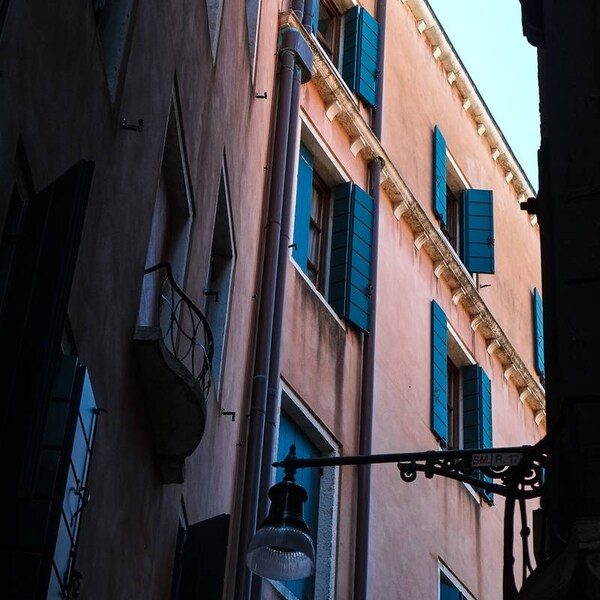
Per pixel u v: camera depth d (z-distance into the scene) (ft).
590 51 32.40
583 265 29.35
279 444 57.93
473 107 91.45
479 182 90.53
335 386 62.59
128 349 35.17
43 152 27.50
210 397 46.24
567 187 30.53
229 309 50.72
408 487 67.41
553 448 28.55
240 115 53.67
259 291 57.52
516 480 29.66
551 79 32.37
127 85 34.76
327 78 68.54
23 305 24.88
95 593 32.42
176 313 42.16
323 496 59.82
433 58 86.99
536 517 33.94
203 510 46.24
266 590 52.85
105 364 32.71
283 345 58.95
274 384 55.42
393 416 67.56
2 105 24.79
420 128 81.51
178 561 42.32
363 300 66.33
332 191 69.10
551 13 33.35
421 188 79.15
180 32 41.22
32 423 23.75
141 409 36.78
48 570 25.12
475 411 78.13
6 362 24.34
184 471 40.27
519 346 90.22
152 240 40.63
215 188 47.91
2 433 23.70
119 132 33.73
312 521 59.11
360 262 67.00
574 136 31.17
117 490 34.27
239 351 53.01
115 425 33.83
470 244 83.66
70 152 29.50
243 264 54.13
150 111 37.50
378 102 74.59
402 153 77.51
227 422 49.73
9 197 25.22
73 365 27.30
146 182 37.06
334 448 61.00
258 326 56.34
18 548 24.86
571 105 31.73
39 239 25.55
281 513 38.58
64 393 26.89
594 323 28.60
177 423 37.58
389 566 63.00
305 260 64.54
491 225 84.64
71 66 29.37
